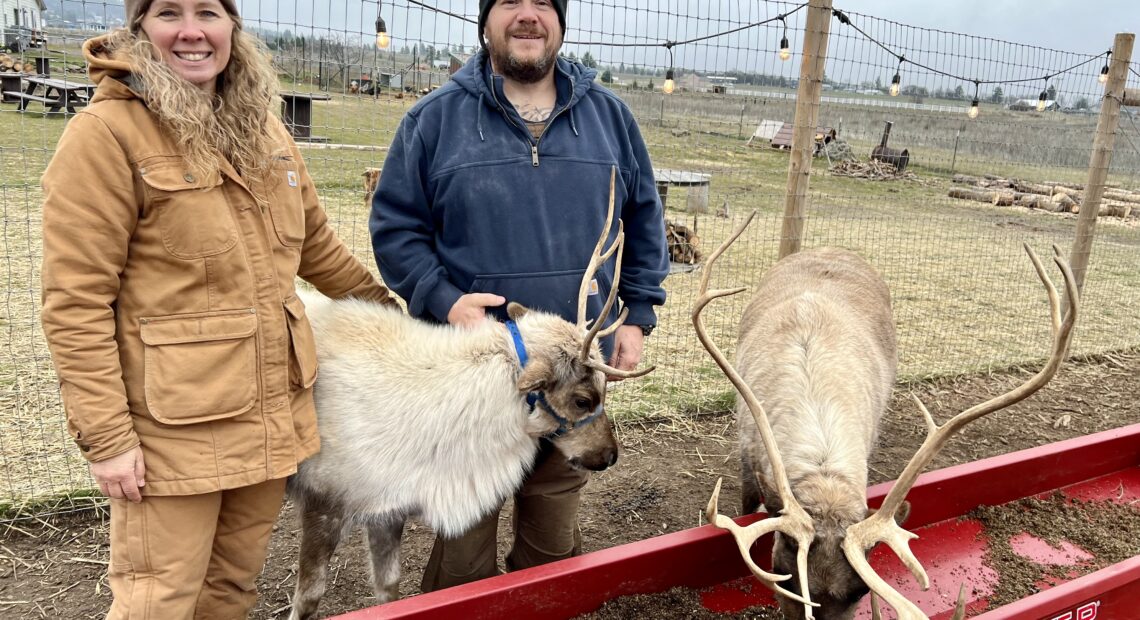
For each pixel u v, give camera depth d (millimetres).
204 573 2311
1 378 4965
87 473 4012
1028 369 6605
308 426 2447
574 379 2666
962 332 7461
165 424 2102
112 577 2285
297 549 3695
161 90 1975
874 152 18812
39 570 3438
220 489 2201
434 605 2357
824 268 4395
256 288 2217
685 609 2877
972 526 3549
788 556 2547
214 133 2113
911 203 15547
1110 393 6215
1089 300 8914
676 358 6273
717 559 2988
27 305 6246
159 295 2074
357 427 2590
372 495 2635
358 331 2717
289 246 2336
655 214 3186
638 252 3195
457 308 2738
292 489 2750
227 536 2430
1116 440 3924
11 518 3697
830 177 17391
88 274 1959
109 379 2012
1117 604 2688
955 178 18141
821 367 3174
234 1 2162
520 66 2670
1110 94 7105
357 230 8953
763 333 3670
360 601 3422
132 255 2076
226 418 2170
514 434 2730
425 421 2598
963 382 6262
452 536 2770
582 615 2734
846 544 2400
